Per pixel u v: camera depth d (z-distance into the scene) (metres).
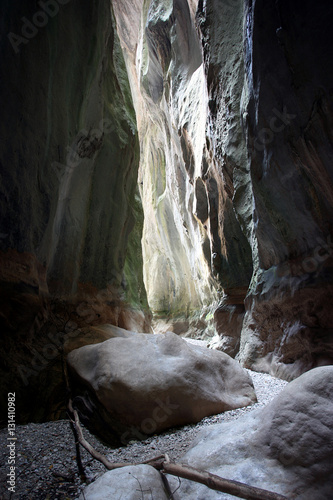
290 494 1.93
